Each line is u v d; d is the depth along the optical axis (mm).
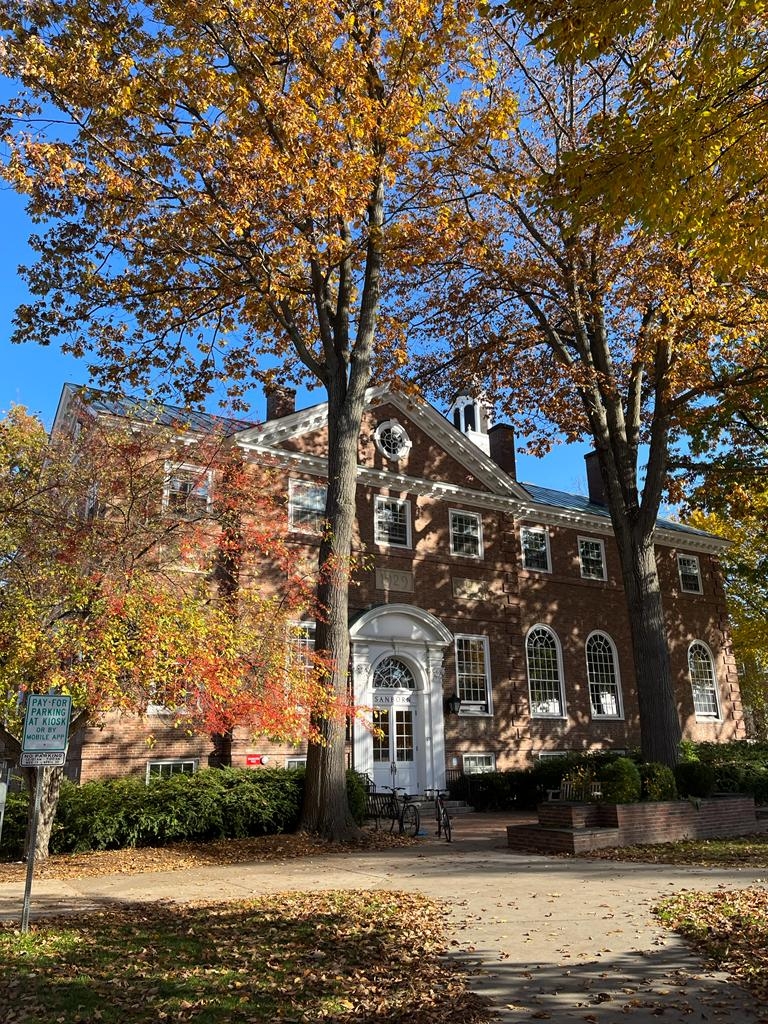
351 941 7891
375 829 17516
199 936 8062
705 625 35469
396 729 24203
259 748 21109
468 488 28125
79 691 12148
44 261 16953
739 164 8055
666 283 17469
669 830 15773
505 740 26641
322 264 17047
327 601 16609
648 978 6598
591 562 32031
